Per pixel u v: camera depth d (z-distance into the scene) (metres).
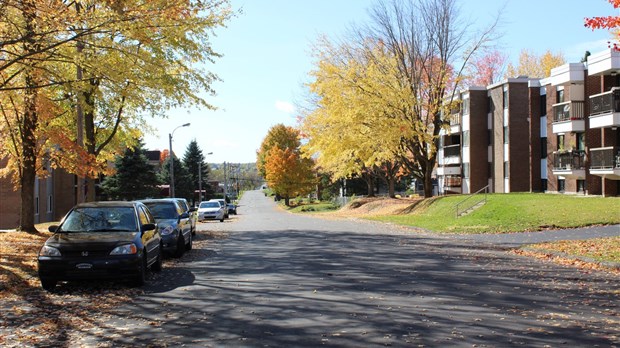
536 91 44.09
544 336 6.88
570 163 36.62
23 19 12.43
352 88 37.06
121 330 7.47
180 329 7.47
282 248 18.94
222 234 26.72
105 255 10.71
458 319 7.85
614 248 15.87
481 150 50.53
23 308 9.09
